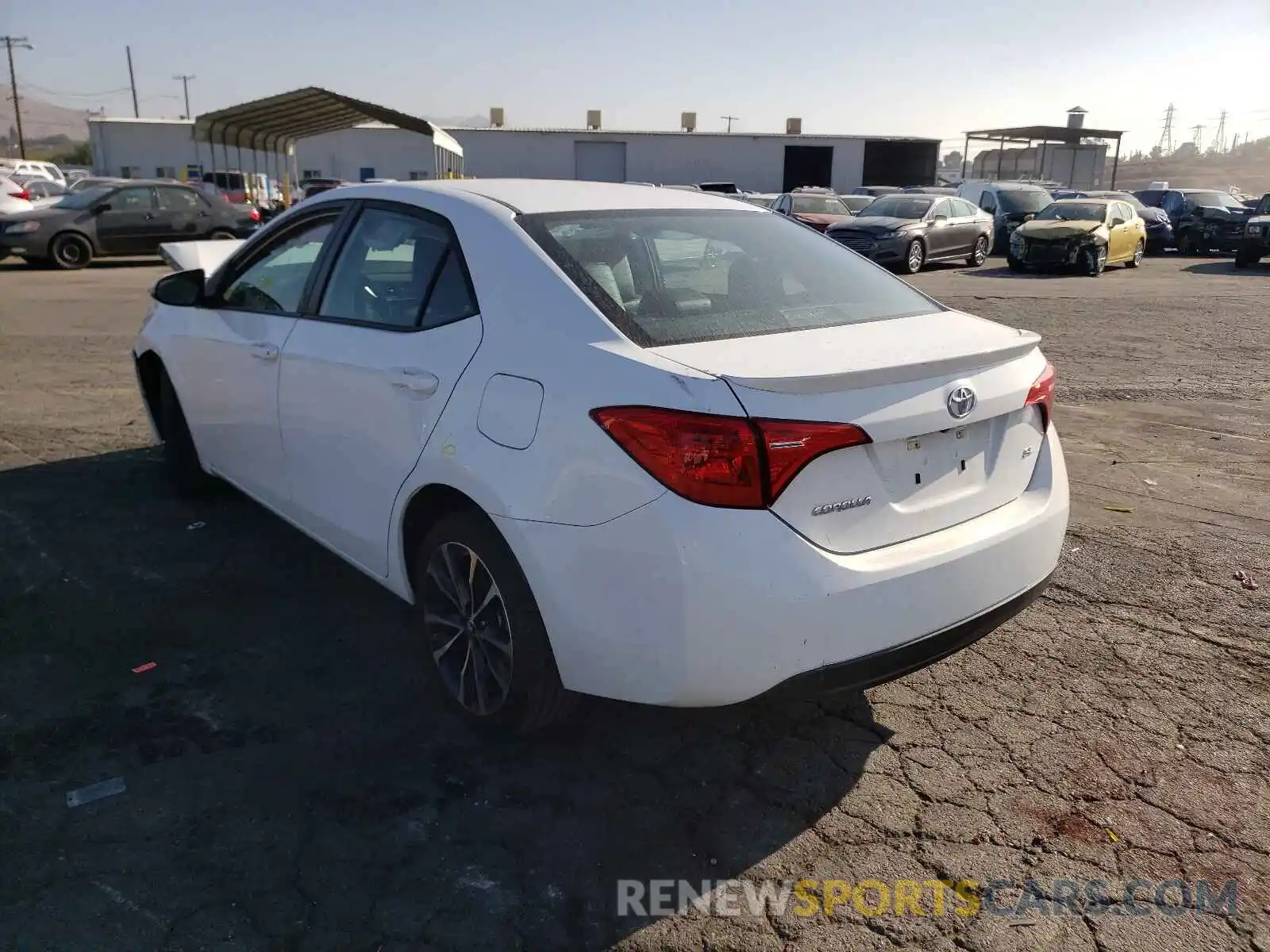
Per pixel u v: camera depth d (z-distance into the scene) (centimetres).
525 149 5009
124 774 291
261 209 2712
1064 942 236
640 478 244
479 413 282
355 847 264
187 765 296
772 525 241
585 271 292
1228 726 324
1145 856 264
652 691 254
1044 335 1111
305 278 391
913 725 325
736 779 297
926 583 262
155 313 518
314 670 353
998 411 285
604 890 251
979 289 1650
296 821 273
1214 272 2048
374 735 315
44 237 1811
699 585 240
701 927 240
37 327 1109
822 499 249
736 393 241
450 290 314
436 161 2269
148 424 671
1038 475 310
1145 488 559
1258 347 1027
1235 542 477
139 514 499
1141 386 830
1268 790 291
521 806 282
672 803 286
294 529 479
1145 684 350
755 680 246
